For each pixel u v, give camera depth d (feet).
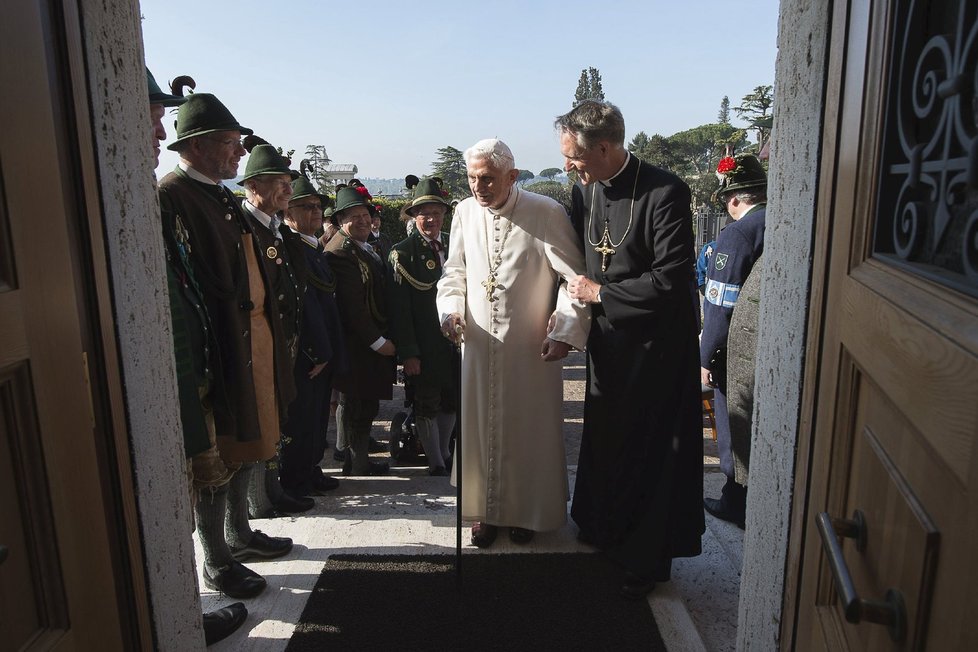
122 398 4.25
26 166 3.18
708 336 9.82
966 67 2.30
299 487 11.20
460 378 8.87
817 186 4.03
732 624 7.55
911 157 2.83
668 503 7.82
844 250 3.58
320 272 11.55
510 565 8.66
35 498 3.20
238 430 7.53
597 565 8.66
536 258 8.87
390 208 50.85
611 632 7.25
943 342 2.19
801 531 4.19
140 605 4.38
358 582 8.20
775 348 4.62
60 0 3.67
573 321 8.27
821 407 3.92
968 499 1.98
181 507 5.12
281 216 11.55
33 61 3.29
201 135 7.38
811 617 3.91
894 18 3.01
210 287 7.29
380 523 9.86
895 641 2.60
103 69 4.13
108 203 4.14
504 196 8.75
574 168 8.17
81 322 3.82
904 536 2.63
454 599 7.85
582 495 9.08
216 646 7.06
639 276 8.08
